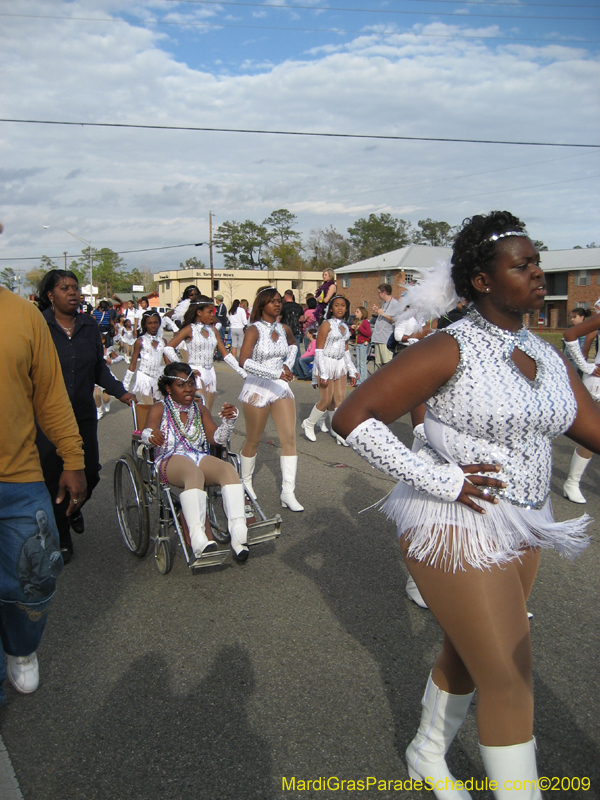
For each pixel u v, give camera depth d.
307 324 14.66
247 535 4.18
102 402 10.55
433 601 1.95
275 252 84.19
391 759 2.56
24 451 2.69
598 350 9.84
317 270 77.12
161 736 2.72
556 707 2.86
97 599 4.01
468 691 2.20
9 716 2.88
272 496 6.04
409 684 3.06
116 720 2.83
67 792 2.42
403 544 2.07
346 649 3.38
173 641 3.49
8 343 2.59
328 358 8.10
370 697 2.96
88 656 3.36
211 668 3.22
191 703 2.94
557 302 39.28
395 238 80.56
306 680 3.10
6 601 2.77
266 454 7.67
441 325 2.73
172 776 2.49
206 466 4.26
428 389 1.91
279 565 4.47
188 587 4.16
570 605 3.81
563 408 1.92
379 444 1.89
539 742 2.63
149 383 8.90
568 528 2.04
